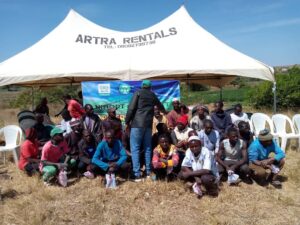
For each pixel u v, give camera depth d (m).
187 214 5.61
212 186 6.27
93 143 7.22
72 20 10.98
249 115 10.52
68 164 7.17
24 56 9.93
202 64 9.30
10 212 5.68
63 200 6.14
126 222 5.36
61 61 9.59
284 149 9.27
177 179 6.81
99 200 6.09
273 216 5.54
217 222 5.29
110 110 7.57
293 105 19.86
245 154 6.82
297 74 20.62
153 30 10.72
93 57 9.70
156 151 6.83
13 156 8.93
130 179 7.10
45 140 8.17
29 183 6.87
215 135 7.26
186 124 7.46
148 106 6.82
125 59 9.47
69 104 9.13
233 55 9.72
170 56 9.61
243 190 6.54
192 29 10.61
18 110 24.23
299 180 7.03
